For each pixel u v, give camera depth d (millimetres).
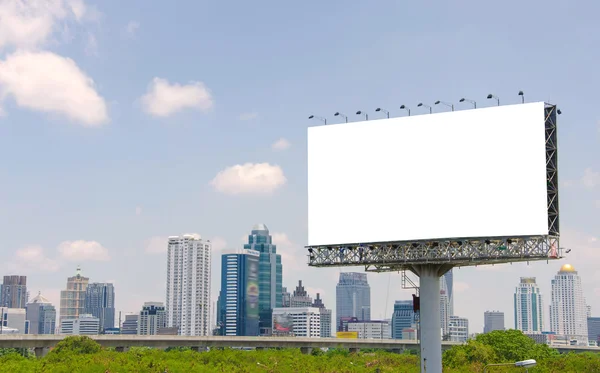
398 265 83562
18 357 137625
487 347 145375
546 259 77438
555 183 77250
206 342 195000
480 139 78812
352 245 82875
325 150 85625
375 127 83625
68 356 141250
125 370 115688
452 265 82250
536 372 125688
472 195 78375
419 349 81812
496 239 77688
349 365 145750
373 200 82562
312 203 85312
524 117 77375
